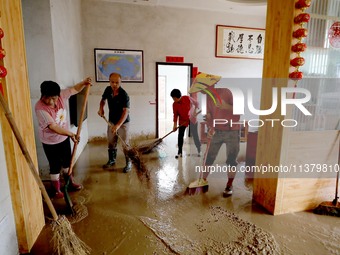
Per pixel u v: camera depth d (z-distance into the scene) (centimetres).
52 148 238
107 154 412
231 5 494
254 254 171
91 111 498
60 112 237
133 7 486
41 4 277
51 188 275
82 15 467
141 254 171
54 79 292
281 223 210
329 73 216
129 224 206
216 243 183
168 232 196
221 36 539
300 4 183
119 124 301
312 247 179
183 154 406
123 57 496
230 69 560
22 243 168
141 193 265
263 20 558
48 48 286
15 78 158
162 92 834
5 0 148
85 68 485
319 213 224
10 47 153
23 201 163
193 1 474
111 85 308
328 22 210
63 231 157
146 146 387
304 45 188
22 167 163
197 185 274
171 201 248
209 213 225
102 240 185
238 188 280
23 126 168
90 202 244
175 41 518
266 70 223
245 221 212
